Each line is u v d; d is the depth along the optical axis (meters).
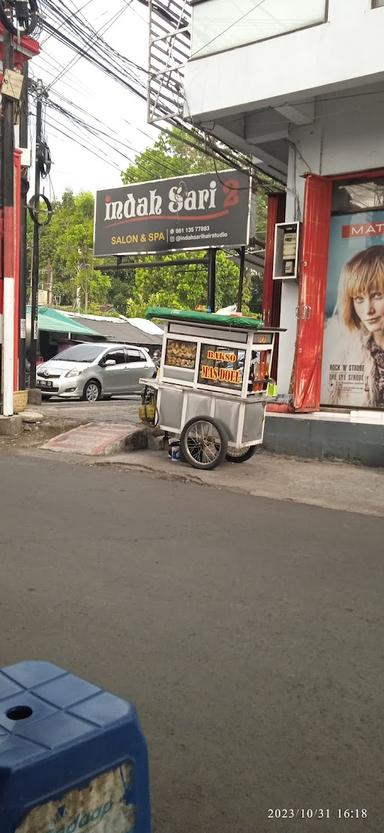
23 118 13.65
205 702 3.17
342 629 4.03
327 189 10.19
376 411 10.05
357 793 2.58
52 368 17.53
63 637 3.78
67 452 9.72
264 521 6.49
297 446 10.20
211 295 13.69
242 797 2.54
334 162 9.98
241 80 9.46
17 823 1.24
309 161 10.20
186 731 2.93
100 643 3.72
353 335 10.22
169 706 3.12
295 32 8.98
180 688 3.28
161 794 2.53
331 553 5.53
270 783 2.62
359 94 9.28
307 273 9.95
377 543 5.91
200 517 6.48
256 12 9.36
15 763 1.25
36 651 3.60
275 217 12.23
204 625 4.01
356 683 3.39
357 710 3.15
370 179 9.96
